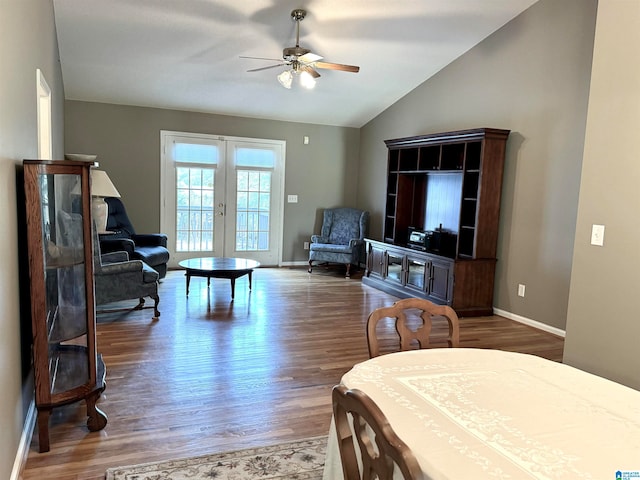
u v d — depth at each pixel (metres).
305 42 5.24
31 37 2.70
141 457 2.28
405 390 1.47
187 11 4.51
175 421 2.64
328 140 8.03
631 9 2.31
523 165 4.88
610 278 2.43
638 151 2.29
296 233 8.01
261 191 7.69
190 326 4.40
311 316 4.88
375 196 7.76
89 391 2.46
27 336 2.45
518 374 1.63
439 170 5.60
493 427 1.25
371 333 1.86
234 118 7.38
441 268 5.23
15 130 2.16
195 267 5.37
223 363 3.52
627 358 2.36
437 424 1.26
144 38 4.98
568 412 1.35
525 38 4.80
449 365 1.71
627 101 2.33
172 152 7.07
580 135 4.27
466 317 5.08
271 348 3.88
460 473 1.04
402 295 5.83
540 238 4.69
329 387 3.16
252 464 2.24
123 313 4.77
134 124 6.83
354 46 5.39
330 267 7.96
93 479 2.10
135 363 3.46
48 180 2.31
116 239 5.59
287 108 7.18
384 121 7.42
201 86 6.28
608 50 2.41
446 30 5.11
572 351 2.64
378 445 0.97
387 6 4.57
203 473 2.16
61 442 2.40
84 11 4.44
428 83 6.32
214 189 7.38
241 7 4.47
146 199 7.00
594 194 2.50
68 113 6.51
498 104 5.17
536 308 4.74
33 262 2.18
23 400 2.32
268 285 6.38
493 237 5.15
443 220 5.96
